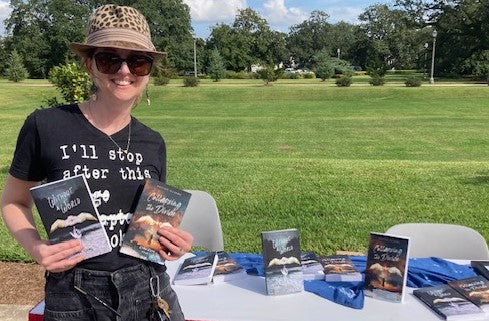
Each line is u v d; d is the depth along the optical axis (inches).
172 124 721.0
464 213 202.1
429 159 435.8
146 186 62.2
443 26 1870.1
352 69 2460.6
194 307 82.2
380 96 1205.7
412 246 116.3
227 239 179.2
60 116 61.0
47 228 57.9
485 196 223.8
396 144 526.9
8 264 161.0
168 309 63.9
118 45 59.4
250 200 220.7
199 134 610.2
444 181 249.8
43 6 2322.8
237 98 1218.0
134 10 62.9
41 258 55.9
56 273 59.5
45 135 59.7
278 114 871.7
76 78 243.8
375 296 86.0
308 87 1327.5
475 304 81.7
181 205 64.3
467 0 1780.3
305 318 78.7
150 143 65.4
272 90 1284.4
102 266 59.7
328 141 549.0
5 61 2223.2
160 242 62.9
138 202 61.9
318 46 3754.9
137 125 65.5
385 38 2982.3
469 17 1798.7
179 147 510.0
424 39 1998.0
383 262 86.4
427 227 117.0
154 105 1082.7
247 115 860.0
